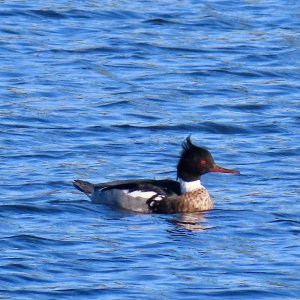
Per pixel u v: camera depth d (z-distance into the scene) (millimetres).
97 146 23781
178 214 19844
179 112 26547
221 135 24984
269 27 34062
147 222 19359
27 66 29609
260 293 16188
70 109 26344
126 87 28281
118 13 34812
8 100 26844
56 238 18172
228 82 29141
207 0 36781
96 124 25344
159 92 28000
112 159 22953
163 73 29594
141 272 16812
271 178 21828
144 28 33562
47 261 17141
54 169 22078
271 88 28797
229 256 17547
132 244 18031
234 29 33875
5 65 29578
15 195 20375
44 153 23125
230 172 20344
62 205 19891
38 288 16141
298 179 21797
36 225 18844
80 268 16922
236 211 19875
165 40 32469
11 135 24219
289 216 19562
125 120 25750
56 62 30109
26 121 25297
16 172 21766
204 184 21547
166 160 23000
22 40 31891
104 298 15867
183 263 17203
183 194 20078
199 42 32469
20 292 15992
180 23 34156
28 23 33594
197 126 25422
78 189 20438
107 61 30406
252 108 27016
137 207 19984
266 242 18250
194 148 20391
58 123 25297
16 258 17219
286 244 18141
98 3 35812
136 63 30406
